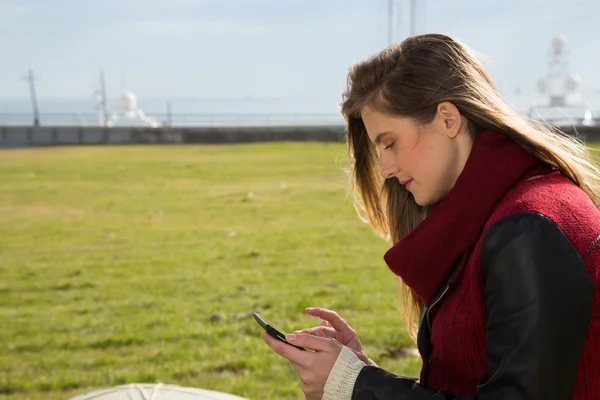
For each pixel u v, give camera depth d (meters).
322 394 1.46
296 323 5.56
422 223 1.44
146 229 10.70
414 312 1.93
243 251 8.74
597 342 1.22
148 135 32.03
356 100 1.44
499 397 1.18
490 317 1.23
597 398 1.24
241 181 16.89
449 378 1.40
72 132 32.50
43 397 4.18
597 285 1.20
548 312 1.15
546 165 1.38
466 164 1.35
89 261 8.36
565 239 1.20
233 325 5.54
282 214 11.87
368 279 7.07
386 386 1.37
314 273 7.43
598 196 1.44
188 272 7.62
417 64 1.38
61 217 12.18
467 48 1.42
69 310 6.18
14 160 23.28
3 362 4.80
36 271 7.83
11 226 11.25
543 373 1.14
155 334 5.36
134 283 7.17
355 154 1.83
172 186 16.25
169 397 2.32
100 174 18.92
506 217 1.25
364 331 5.19
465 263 1.35
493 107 1.36
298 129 31.42
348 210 12.14
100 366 4.71
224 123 46.88
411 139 1.39
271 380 4.36
